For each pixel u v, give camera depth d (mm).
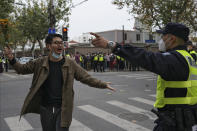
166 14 15953
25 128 4758
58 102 2826
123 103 6875
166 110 1856
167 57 1690
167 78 1744
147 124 4840
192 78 1771
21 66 2900
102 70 22438
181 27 1840
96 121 5117
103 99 7520
